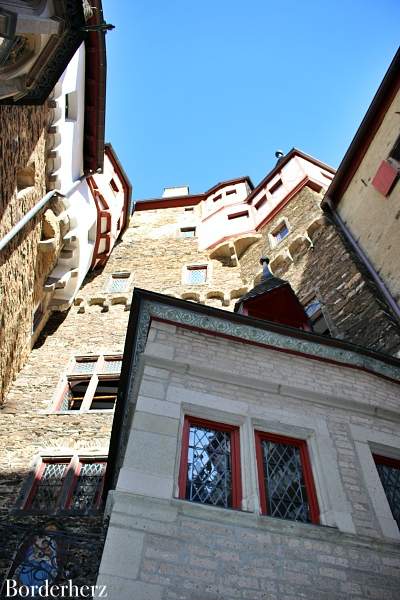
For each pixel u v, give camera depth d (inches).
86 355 584.1
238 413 241.1
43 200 502.0
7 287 453.7
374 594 185.8
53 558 291.7
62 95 538.6
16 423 470.6
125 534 179.2
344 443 247.4
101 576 166.2
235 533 190.5
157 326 280.4
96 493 391.2
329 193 682.2
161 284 783.7
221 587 173.2
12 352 519.5
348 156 633.6
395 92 558.9
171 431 220.1
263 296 455.5
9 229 420.8
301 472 231.8
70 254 633.6
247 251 838.5
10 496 383.2
